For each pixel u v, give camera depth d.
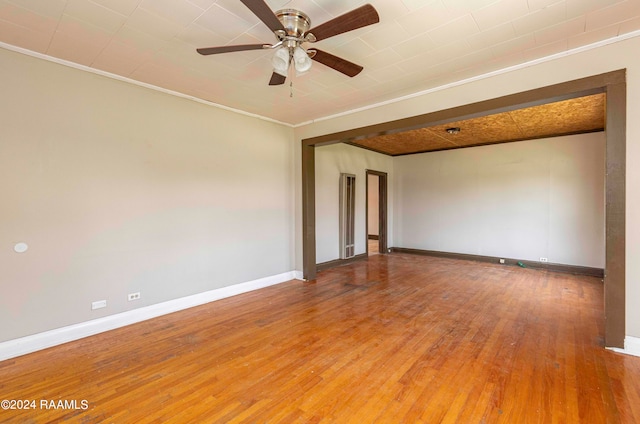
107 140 3.23
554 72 2.84
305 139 5.07
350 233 6.71
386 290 4.57
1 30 2.43
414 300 4.10
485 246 6.60
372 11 1.76
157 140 3.61
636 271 2.56
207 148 4.08
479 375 2.33
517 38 2.56
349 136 4.45
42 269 2.84
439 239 7.27
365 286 4.79
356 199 6.91
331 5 2.13
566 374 2.32
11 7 2.14
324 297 4.26
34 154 2.80
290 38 2.10
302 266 5.20
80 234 3.06
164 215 3.67
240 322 3.39
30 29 2.42
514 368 2.42
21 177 2.74
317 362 2.53
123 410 1.96
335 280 5.18
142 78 3.34
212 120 4.13
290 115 4.69
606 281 2.68
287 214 5.18
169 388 2.19
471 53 2.81
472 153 6.76
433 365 2.47
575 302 3.97
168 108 3.70
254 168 4.66
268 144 4.86
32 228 2.79
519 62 2.98
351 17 1.82
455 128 5.27
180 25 2.38
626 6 2.17
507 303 3.95
